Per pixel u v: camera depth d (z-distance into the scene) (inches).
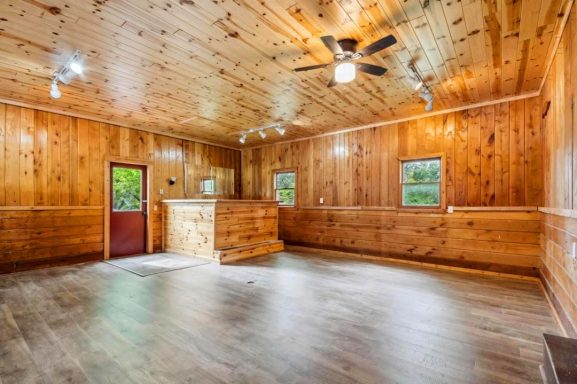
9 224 180.1
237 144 309.7
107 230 223.1
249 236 241.3
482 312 120.4
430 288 152.4
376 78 149.3
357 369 80.3
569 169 100.1
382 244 224.4
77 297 136.3
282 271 187.5
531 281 165.3
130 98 178.2
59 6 94.3
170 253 247.6
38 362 83.0
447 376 77.4
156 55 126.8
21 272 181.9
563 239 107.9
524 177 172.7
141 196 248.4
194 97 176.7
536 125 169.2
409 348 91.6
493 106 182.9
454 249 193.0
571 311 94.6
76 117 210.4
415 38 113.1
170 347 91.3
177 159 272.1
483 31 108.7
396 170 220.8
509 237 174.6
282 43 117.6
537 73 144.2
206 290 148.0
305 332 102.0
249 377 76.4
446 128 199.6
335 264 208.2
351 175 245.1
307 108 196.9
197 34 111.1
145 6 94.8
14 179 182.7
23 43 116.3
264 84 157.5
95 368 80.1
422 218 207.0
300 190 278.5
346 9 96.3
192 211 233.0
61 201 201.6
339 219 249.6
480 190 186.2
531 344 94.5
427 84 157.2
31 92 168.1
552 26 105.3
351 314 117.8
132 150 240.4
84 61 131.3
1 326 105.6
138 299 134.1
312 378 76.2
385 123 226.7
